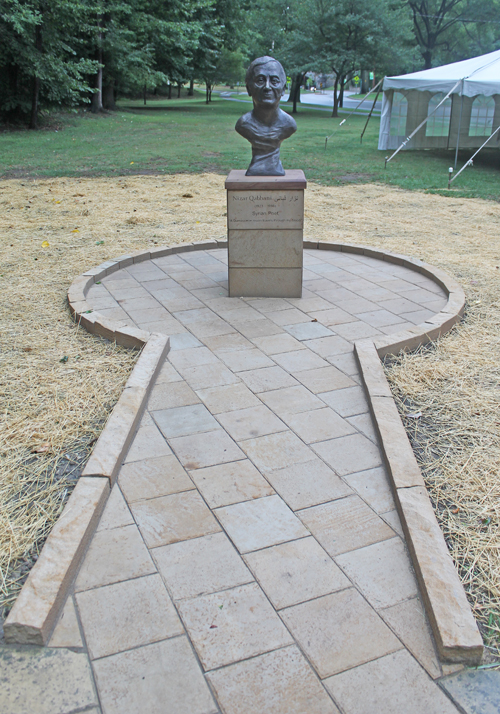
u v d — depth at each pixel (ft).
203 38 99.71
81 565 8.04
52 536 8.09
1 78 67.82
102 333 15.15
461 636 6.78
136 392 11.86
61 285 19.26
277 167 17.11
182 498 9.34
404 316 16.65
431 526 8.41
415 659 6.81
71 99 71.77
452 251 23.86
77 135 65.98
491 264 22.06
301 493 9.48
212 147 57.62
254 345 14.74
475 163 53.11
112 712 6.23
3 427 11.21
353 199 35.24
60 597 7.37
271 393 12.49
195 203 32.68
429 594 7.32
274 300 17.83
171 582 7.78
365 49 104.22
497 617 7.35
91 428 11.20
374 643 6.99
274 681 6.54
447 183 41.34
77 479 9.84
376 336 15.30
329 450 10.59
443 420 11.71
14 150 53.01
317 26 104.53
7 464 10.18
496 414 11.85
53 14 62.49
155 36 88.12
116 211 30.53
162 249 22.47
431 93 61.41
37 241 24.79
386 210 32.14
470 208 32.89
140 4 85.46
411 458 9.95
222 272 20.51
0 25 59.67
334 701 6.34
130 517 8.93
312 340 15.05
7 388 12.62
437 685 6.54
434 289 18.94
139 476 9.84
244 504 9.21
